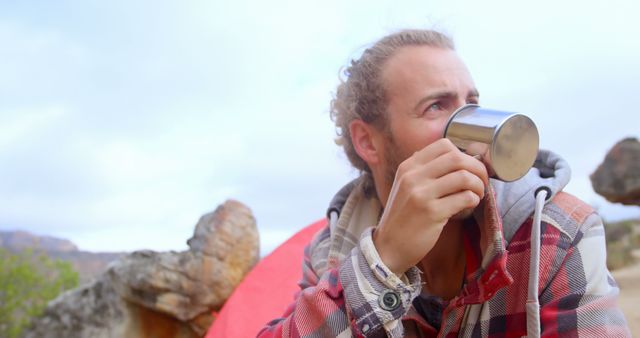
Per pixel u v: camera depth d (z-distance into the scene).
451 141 1.21
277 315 2.94
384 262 1.20
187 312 4.49
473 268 1.37
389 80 1.45
